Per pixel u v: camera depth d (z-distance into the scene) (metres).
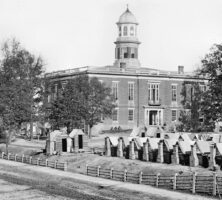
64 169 53.88
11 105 75.62
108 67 106.25
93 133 94.62
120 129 98.81
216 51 75.81
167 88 105.69
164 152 52.50
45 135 94.44
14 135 85.75
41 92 90.00
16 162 62.00
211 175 40.59
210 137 60.62
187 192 39.75
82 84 82.88
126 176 45.84
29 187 44.62
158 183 42.84
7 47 91.38
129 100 101.88
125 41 120.25
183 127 83.81
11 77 86.81
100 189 42.41
